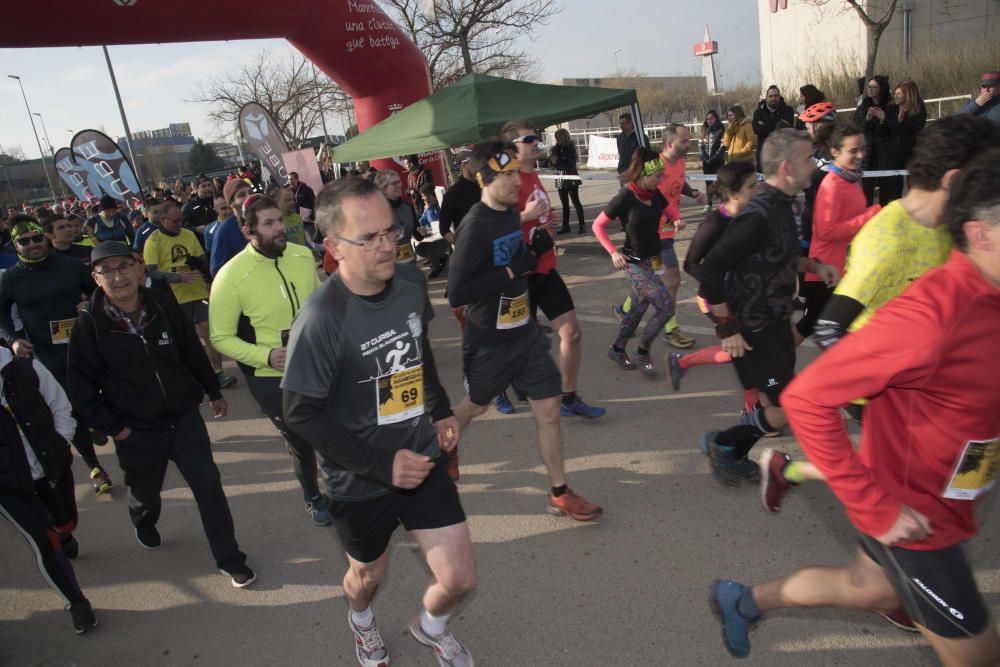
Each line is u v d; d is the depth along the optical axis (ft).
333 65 39.04
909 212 8.84
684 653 8.93
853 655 8.53
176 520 14.28
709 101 97.25
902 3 65.72
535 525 12.22
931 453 5.80
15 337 15.53
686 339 19.43
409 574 11.41
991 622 6.08
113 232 28.04
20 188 219.20
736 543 10.93
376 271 7.04
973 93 47.50
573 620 9.78
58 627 11.37
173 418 11.37
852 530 10.88
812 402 5.81
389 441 7.95
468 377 12.09
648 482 13.01
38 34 28.86
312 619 10.66
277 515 13.96
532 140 14.37
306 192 40.81
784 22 77.10
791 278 10.99
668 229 18.76
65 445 11.16
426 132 27.84
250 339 12.08
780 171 10.43
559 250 35.47
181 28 31.89
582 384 17.97
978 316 5.25
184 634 10.73
